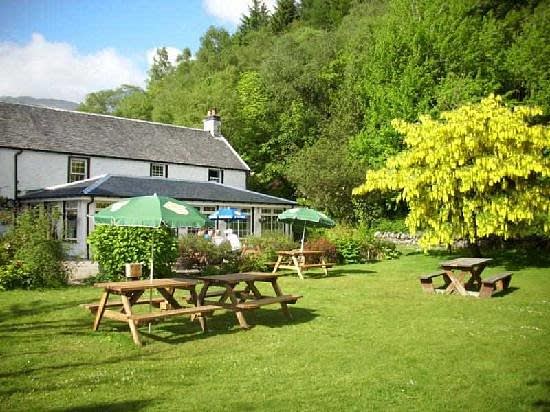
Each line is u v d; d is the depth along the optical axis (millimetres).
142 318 7719
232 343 7852
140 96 60625
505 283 13570
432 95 31922
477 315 10031
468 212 18125
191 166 33375
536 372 6270
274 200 30562
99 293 12586
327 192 34062
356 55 45531
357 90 42031
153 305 9836
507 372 6270
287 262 19906
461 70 31703
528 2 34625
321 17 67062
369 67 37062
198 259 17719
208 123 38312
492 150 18000
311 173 34062
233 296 9125
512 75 31641
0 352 7168
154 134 33844
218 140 38000
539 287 14086
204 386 5730
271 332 8633
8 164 25828
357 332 8594
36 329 8648
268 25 74562
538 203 17859
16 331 8500
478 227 18078
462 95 28812
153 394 5465
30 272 13523
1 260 13633
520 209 17562
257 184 46344
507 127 17469
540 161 17562
